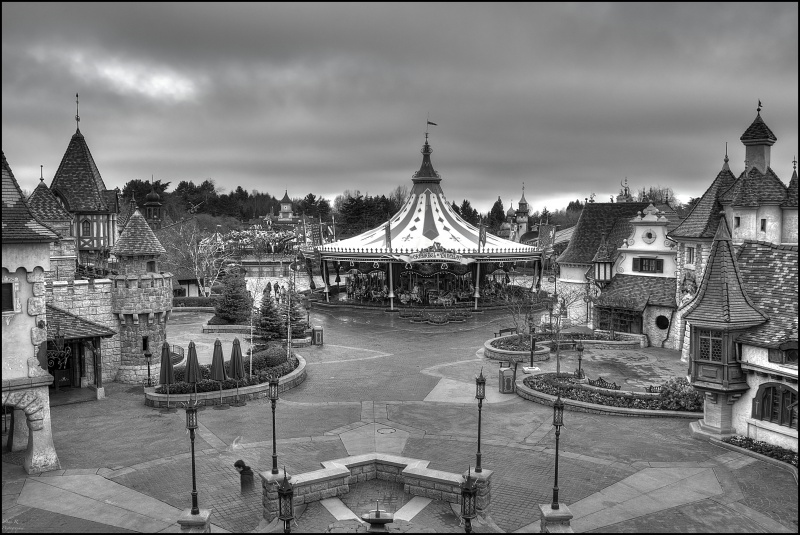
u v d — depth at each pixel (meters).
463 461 27.91
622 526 21.83
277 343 55.25
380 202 175.25
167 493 24.64
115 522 22.22
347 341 58.62
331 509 23.45
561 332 58.09
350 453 28.92
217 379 37.53
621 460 27.81
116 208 83.62
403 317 73.88
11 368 26.23
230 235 144.88
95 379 39.16
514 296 81.75
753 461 27.36
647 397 35.06
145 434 31.61
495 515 22.84
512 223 170.00
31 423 26.56
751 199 44.41
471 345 56.41
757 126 44.78
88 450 29.36
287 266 127.69
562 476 26.17
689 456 28.17
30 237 26.31
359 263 87.31
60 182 79.06
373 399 38.19
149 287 42.28
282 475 23.27
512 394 39.31
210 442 30.41
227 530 21.80
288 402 37.56
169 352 37.00
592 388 36.69
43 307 26.97
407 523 22.22
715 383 29.77
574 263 69.19
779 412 28.27
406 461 25.98
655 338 54.81
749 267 32.50
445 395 39.03
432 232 87.56
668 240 56.56
